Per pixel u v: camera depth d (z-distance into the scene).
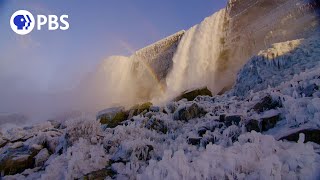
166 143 7.06
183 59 27.22
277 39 18.73
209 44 25.66
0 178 7.76
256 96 8.11
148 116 10.26
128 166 5.62
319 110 4.88
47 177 6.05
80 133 7.99
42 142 9.20
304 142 4.34
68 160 6.50
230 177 3.47
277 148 3.96
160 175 3.88
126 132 8.26
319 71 7.61
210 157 3.92
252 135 4.47
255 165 3.60
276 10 21.55
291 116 5.40
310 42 12.08
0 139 11.15
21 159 8.32
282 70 11.34
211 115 8.71
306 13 18.42
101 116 11.86
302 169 3.24
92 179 5.47
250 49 21.75
